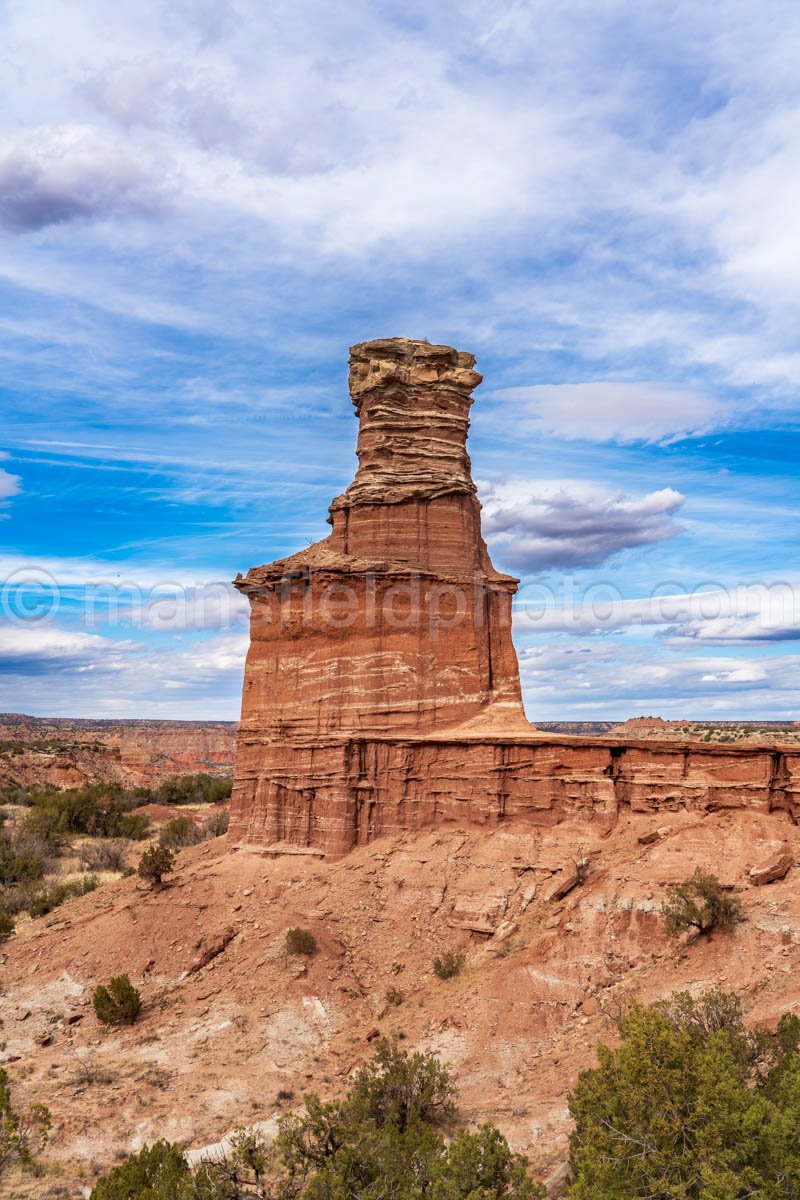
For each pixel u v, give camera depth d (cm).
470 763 4450
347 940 4012
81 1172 2666
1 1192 2548
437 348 5388
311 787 4803
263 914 4331
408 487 5128
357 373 5450
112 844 8219
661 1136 2044
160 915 4512
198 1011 3772
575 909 3628
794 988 2831
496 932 3788
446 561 5103
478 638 5059
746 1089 2117
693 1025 2512
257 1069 3272
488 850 4194
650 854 3712
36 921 5256
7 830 8725
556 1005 3312
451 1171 2155
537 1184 2248
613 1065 2238
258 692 5200
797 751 3706
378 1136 2392
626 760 4072
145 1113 2992
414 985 3725
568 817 4125
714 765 3875
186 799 12194
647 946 3397
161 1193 2217
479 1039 3250
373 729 4734
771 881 3375
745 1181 1939
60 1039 3744
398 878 4244
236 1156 2378
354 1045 3412
